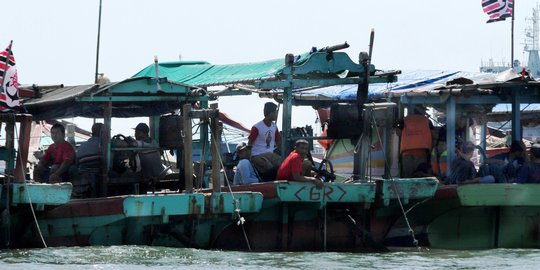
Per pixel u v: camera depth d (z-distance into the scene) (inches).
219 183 3216.0
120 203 3125.0
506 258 3127.5
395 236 3474.4
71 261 2839.6
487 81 3811.5
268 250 3302.2
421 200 3415.4
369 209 3422.7
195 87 3560.5
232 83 3983.8
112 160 3449.8
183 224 3225.9
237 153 3627.0
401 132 3747.5
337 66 3681.1
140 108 3784.5
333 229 3376.0
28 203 3046.3
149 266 2773.1
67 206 3152.1
